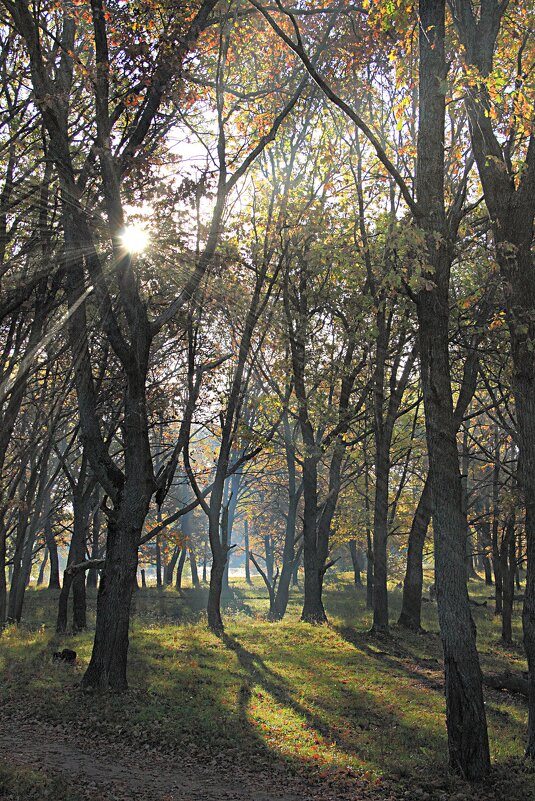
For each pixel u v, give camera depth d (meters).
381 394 24.06
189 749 10.91
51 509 32.00
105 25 12.89
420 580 27.25
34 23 13.09
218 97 15.07
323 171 23.17
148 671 15.86
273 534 57.28
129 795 8.65
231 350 22.89
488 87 10.36
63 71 15.03
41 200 15.61
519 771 10.48
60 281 16.72
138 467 14.61
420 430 31.00
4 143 15.48
